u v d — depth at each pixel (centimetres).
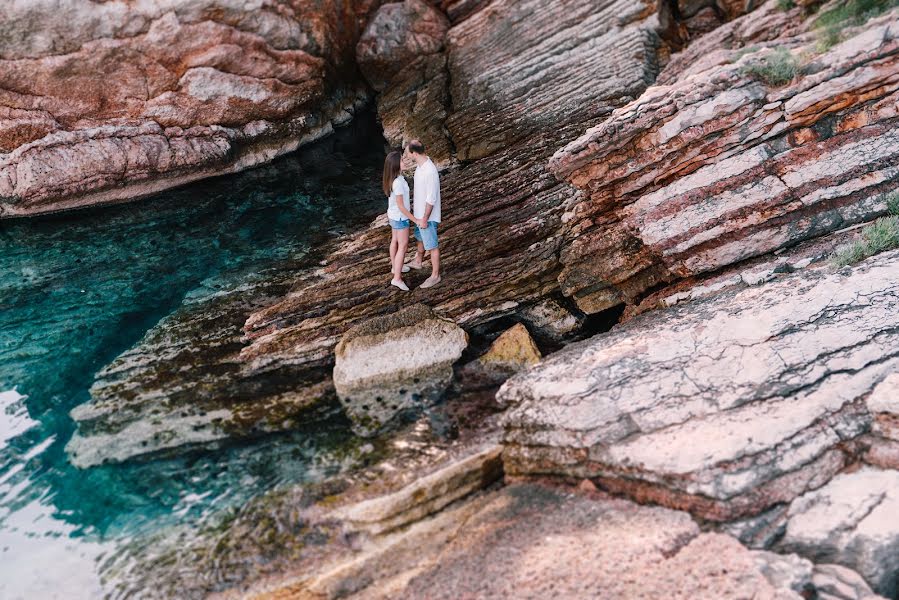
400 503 543
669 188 755
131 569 541
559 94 1299
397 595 452
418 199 827
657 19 1311
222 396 746
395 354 757
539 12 1466
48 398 766
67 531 585
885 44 664
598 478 521
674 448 484
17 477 649
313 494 593
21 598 524
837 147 696
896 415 477
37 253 1125
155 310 937
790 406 502
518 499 531
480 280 877
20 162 1198
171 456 662
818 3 1083
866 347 538
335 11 1551
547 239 900
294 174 1424
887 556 409
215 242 1134
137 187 1322
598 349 636
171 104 1320
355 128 1692
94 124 1256
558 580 424
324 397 735
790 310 588
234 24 1312
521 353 758
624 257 806
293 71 1471
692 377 547
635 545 439
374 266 961
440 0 1727
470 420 676
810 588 405
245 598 500
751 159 714
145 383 779
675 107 727
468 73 1538
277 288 962
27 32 1097
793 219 716
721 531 450
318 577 505
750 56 750
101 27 1159
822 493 460
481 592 430
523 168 1109
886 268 604
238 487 617
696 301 721
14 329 909
